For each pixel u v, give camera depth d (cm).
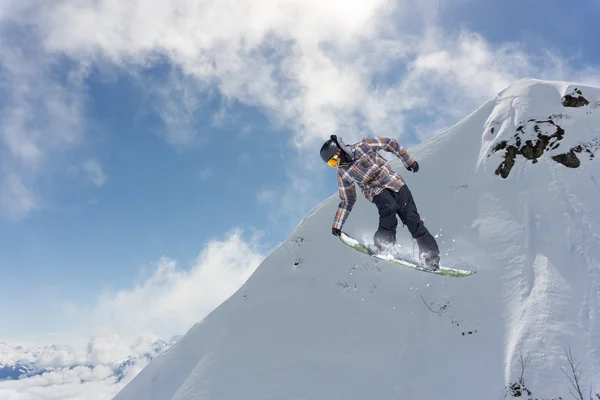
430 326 732
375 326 787
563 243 742
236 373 824
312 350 798
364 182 566
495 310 702
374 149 562
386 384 677
